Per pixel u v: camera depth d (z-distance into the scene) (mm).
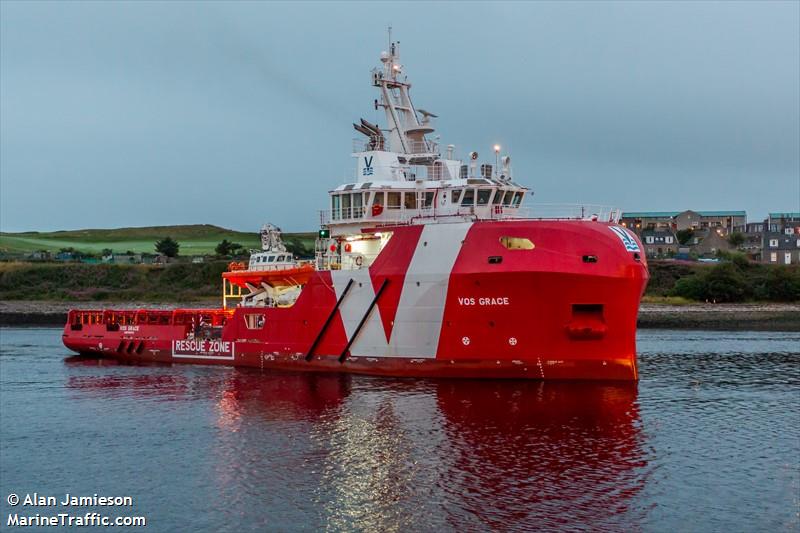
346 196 38094
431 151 40094
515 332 31234
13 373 41219
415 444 24453
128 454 24734
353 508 19547
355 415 28188
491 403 29094
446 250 32031
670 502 19609
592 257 29625
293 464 23000
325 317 36281
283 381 35406
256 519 19109
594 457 23016
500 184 35375
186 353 43312
